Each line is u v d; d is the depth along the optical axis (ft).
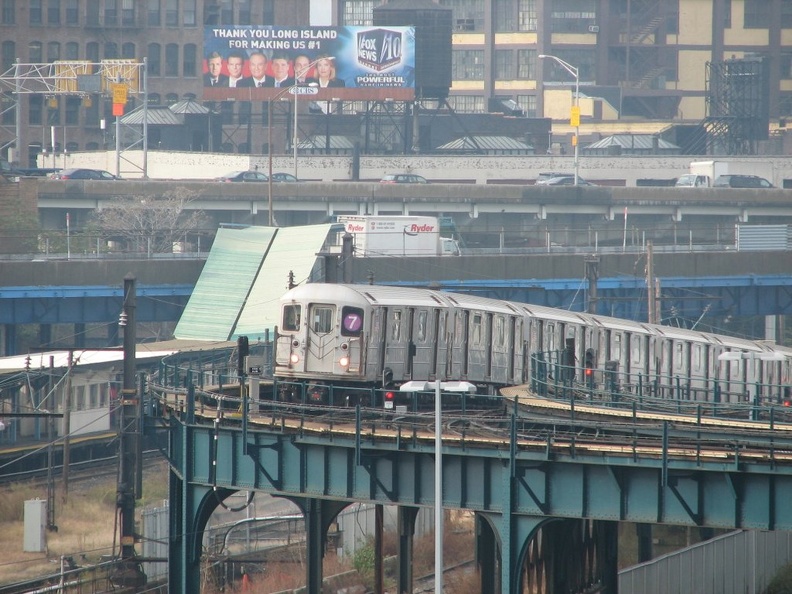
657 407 589.73
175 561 592.60
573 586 639.35
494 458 510.99
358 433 524.93
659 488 478.59
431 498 524.93
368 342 637.71
